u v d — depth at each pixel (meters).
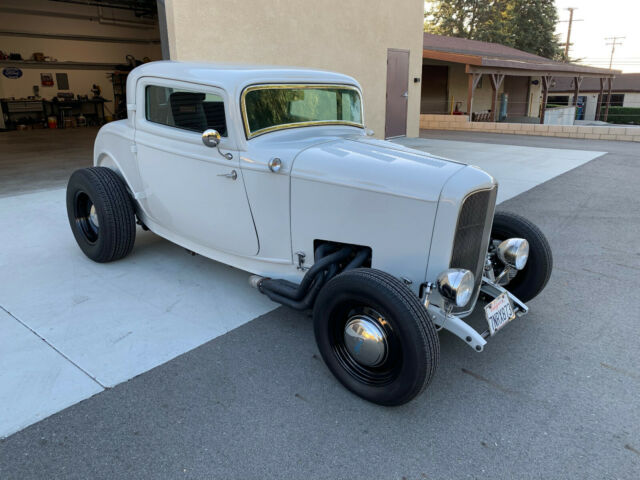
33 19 16.89
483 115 22.48
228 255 3.60
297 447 2.22
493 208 2.85
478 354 3.00
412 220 2.57
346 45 10.11
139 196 4.00
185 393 2.57
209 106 3.18
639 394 2.62
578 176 8.60
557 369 2.85
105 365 2.80
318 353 2.97
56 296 3.63
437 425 2.38
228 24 7.53
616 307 3.62
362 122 3.98
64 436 2.25
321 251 2.90
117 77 19.31
